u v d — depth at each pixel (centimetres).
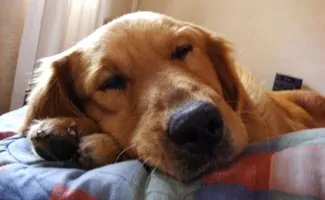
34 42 54
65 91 33
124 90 30
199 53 33
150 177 22
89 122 30
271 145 25
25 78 54
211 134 23
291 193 19
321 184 19
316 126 49
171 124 23
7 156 27
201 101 24
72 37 62
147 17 33
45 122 28
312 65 73
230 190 20
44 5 54
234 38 78
